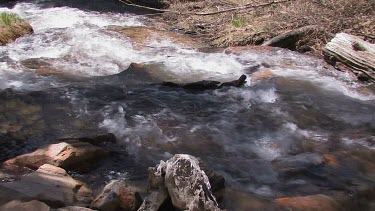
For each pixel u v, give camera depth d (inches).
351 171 188.2
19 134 207.2
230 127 230.8
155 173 151.2
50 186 155.9
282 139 220.4
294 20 419.2
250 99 270.8
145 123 227.9
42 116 227.6
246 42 396.5
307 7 437.4
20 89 263.1
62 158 172.9
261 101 269.9
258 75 319.0
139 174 178.2
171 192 144.0
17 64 312.3
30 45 356.8
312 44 385.7
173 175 143.8
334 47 341.1
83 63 328.2
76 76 298.2
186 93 275.0
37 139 203.2
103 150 188.5
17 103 240.1
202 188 141.9
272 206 154.7
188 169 144.5
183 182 142.6
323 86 304.8
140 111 243.1
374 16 408.5
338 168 189.8
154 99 261.0
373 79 313.1
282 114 251.1
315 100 276.5
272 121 241.4
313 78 319.6
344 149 211.5
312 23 410.3
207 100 265.6
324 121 246.7
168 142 209.8
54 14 474.3
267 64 345.4
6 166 175.0
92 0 566.3
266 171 186.7
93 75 305.7
